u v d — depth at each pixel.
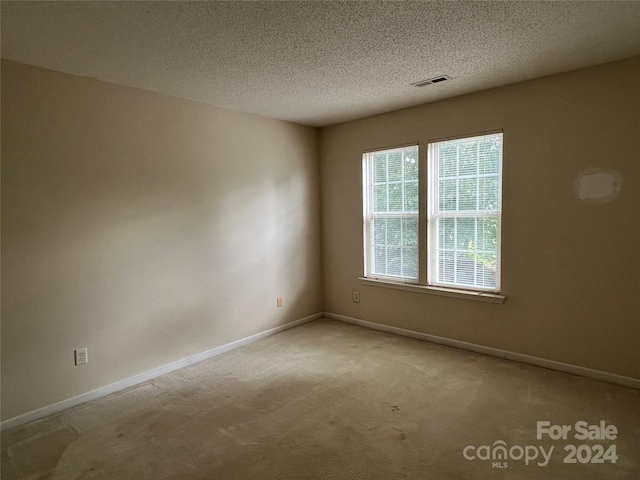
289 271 4.34
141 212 3.08
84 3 1.80
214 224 3.59
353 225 4.38
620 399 2.61
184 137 3.34
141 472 2.02
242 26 2.07
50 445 2.27
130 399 2.81
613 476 1.89
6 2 1.78
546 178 3.05
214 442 2.26
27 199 2.51
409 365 3.27
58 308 2.66
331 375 3.12
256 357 3.55
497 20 2.07
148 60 2.50
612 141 2.76
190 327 3.43
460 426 2.35
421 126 3.70
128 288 3.02
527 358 3.24
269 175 4.08
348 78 2.92
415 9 1.93
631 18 2.07
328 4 1.86
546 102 3.00
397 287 4.00
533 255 3.15
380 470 1.98
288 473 1.98
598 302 2.88
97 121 2.82
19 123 2.47
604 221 2.82
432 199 3.73
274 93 3.24
